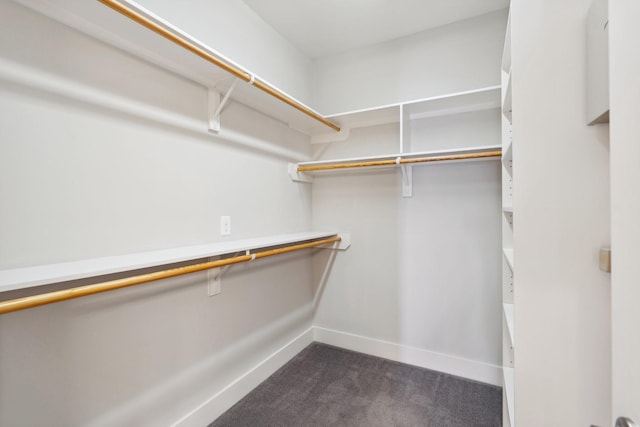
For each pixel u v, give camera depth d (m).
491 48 1.92
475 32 1.96
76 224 1.07
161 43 1.21
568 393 0.84
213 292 1.61
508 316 1.30
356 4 1.83
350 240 2.41
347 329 2.43
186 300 1.48
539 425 0.87
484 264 1.98
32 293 0.97
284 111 1.97
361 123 2.32
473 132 1.96
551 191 0.85
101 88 1.13
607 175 0.81
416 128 2.12
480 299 1.99
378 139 2.27
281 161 2.16
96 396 1.13
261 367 1.96
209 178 1.60
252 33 1.88
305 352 2.37
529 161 0.87
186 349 1.48
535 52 0.87
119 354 1.21
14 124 0.92
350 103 2.37
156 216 1.33
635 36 0.42
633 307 0.42
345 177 2.42
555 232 0.85
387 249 2.27
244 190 1.83
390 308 2.27
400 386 1.91
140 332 1.28
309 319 2.53
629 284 0.43
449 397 1.80
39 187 0.98
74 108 1.06
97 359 1.14
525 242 0.88
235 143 1.76
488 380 1.96
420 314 2.17
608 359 0.81
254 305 1.92
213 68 1.42
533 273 0.87
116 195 1.19
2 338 0.91
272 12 1.91
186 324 1.48
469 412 1.66
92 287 0.93
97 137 1.13
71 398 1.06
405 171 2.14
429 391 1.86
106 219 1.15
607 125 0.80
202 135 1.55
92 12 1.02
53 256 1.01
